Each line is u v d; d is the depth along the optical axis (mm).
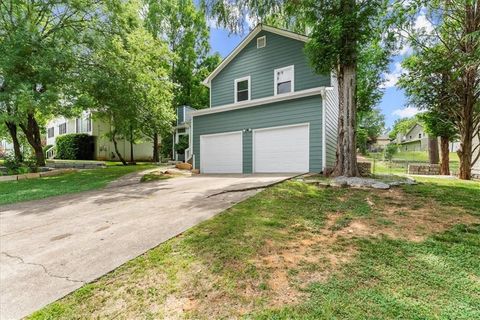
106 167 14641
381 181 6289
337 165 7066
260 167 9945
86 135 21750
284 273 2363
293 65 10922
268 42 11609
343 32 6148
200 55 21766
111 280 2424
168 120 14859
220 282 2273
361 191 5414
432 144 14680
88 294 2229
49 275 2557
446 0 6320
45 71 8898
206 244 3014
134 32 11742
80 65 10195
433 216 3820
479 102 8688
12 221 4543
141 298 2137
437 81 9367
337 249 2814
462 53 7262
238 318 1834
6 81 8977
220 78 13125
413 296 1991
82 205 5551
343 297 1994
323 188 5762
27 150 19109
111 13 10867
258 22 7629
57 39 9914
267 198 4973
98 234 3604
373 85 13844
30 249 3205
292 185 6062
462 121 9023
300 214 4016
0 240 3578
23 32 8805
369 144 43500
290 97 9156
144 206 5105
